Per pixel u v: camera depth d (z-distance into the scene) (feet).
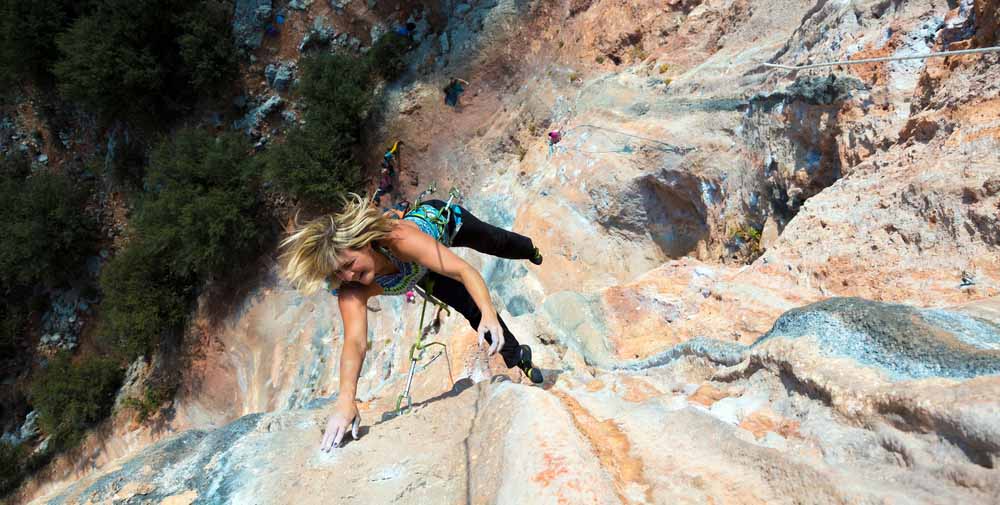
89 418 63.98
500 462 7.41
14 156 72.49
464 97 52.19
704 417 8.11
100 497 9.02
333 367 50.11
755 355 9.01
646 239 29.94
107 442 62.49
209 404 59.31
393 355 40.22
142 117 65.10
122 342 61.93
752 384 9.00
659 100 31.42
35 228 65.16
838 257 13.70
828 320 8.18
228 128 63.31
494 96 51.03
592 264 30.73
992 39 14.26
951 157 12.98
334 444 9.30
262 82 62.75
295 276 8.97
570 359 15.03
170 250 58.85
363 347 9.89
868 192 14.58
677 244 28.89
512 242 11.55
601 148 31.76
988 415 5.23
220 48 60.64
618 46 41.45
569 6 46.98
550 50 47.11
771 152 21.29
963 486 5.23
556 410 8.19
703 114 27.22
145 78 60.64
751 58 27.35
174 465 9.64
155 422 61.11
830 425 6.84
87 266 70.08
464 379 13.67
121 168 68.64
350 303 9.86
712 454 7.36
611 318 16.40
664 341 14.43
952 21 15.99
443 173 51.72
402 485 7.97
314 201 55.31
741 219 23.24
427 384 15.42
